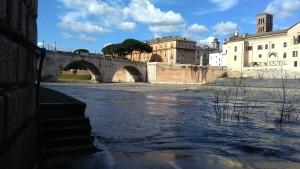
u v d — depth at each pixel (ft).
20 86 20.89
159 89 285.23
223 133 66.80
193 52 619.26
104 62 376.89
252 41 457.27
